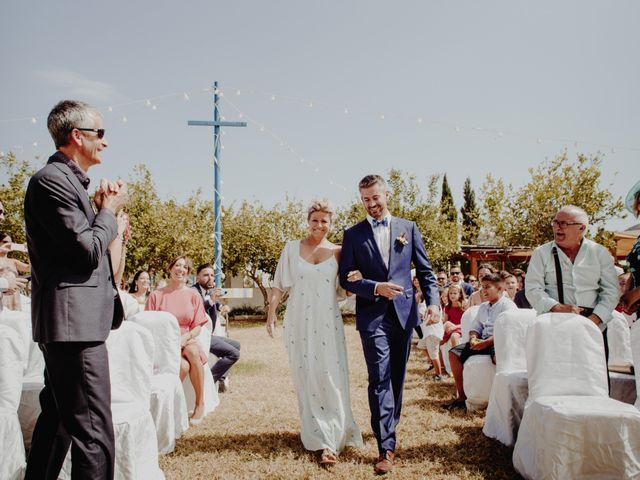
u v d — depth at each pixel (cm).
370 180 371
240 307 2680
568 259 347
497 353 412
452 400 528
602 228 1780
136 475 284
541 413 292
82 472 214
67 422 217
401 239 362
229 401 539
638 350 318
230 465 337
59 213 207
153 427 306
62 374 216
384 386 344
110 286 235
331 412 361
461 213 3588
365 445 379
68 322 212
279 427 432
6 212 1466
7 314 345
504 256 1941
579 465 274
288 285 385
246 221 2312
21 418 342
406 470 326
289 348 379
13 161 1470
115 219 230
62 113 228
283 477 315
